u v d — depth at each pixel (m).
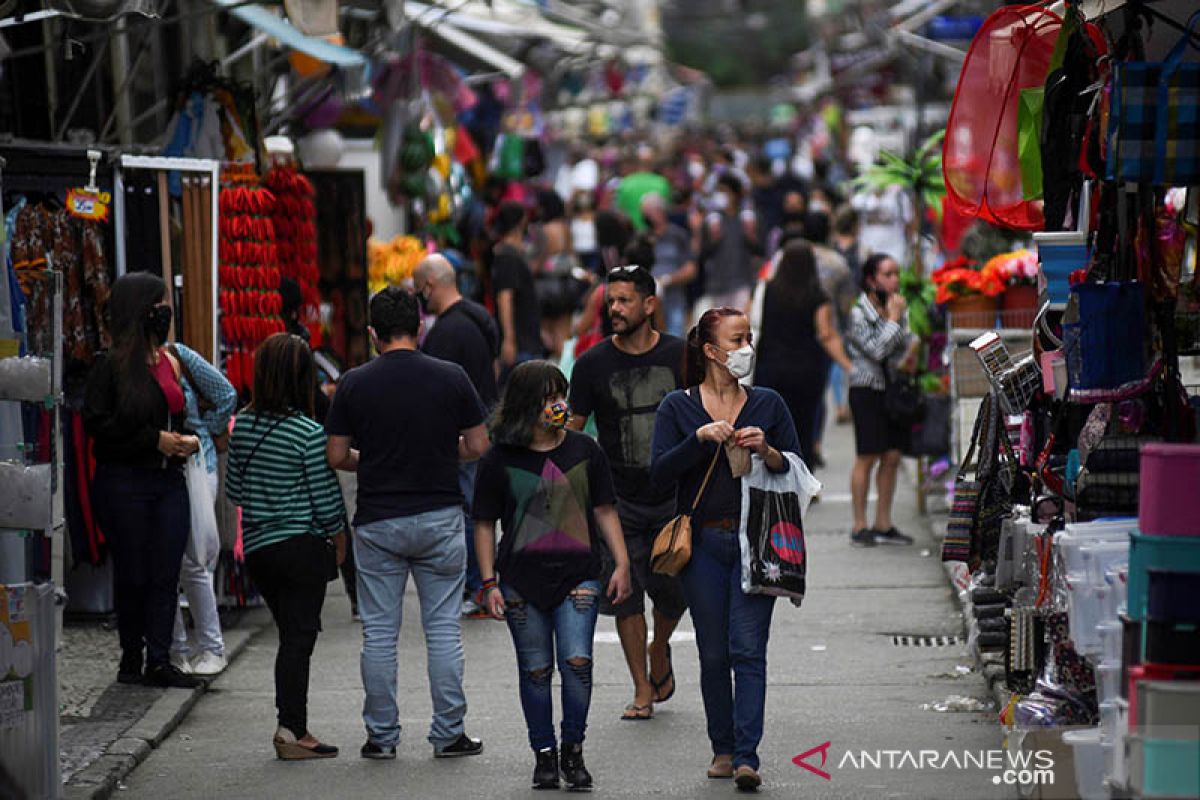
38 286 21.36
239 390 30.59
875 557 36.44
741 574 20.17
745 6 154.12
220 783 21.50
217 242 30.03
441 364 22.41
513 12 53.28
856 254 50.00
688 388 21.11
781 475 20.45
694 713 24.58
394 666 22.44
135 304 25.17
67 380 29.53
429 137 44.75
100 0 25.91
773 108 169.12
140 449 25.11
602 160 107.00
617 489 23.67
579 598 20.88
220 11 31.09
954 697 24.84
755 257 63.59
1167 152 17.88
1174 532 15.46
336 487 22.78
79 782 20.83
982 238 39.03
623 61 81.00
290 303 31.09
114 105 35.38
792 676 26.77
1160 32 19.92
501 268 39.62
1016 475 22.42
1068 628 18.77
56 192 28.84
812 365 37.47
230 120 32.09
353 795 20.83
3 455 19.38
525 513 20.91
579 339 36.44
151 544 25.44
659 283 56.69
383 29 36.75
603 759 22.20
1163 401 18.94
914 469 46.72
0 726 18.56
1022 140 22.41
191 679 25.91
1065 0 20.73
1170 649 15.38
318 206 37.22
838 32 104.81
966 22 42.59
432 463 22.14
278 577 22.56
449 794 20.80
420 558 22.25
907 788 20.48
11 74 32.47
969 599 27.80
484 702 25.44
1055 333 21.00
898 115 87.50
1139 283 18.94
